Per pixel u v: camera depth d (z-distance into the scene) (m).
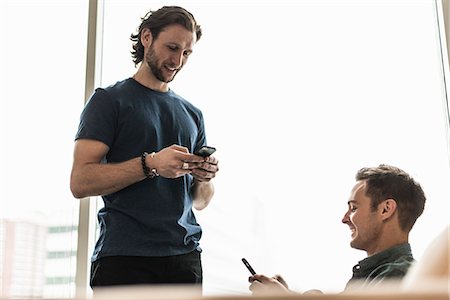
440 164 2.35
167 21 1.96
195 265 1.87
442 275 0.35
